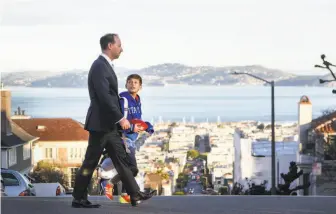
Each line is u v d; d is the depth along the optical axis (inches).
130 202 459.2
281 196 519.2
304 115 1957.4
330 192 1669.5
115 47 410.6
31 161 2787.9
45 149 3353.8
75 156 3287.4
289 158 2276.1
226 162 5393.7
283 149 2427.4
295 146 2460.6
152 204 470.3
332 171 1685.5
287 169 2268.7
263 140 2731.3
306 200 501.4
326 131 1824.6
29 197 513.7
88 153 426.9
